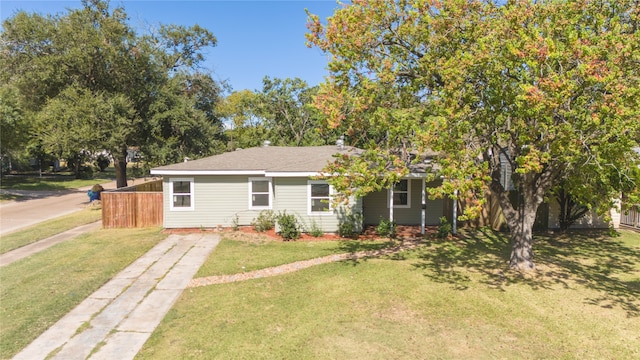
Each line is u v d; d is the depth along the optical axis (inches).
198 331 282.2
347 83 401.4
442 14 365.7
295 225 618.2
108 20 1000.2
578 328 282.7
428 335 273.4
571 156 297.1
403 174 359.6
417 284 380.2
